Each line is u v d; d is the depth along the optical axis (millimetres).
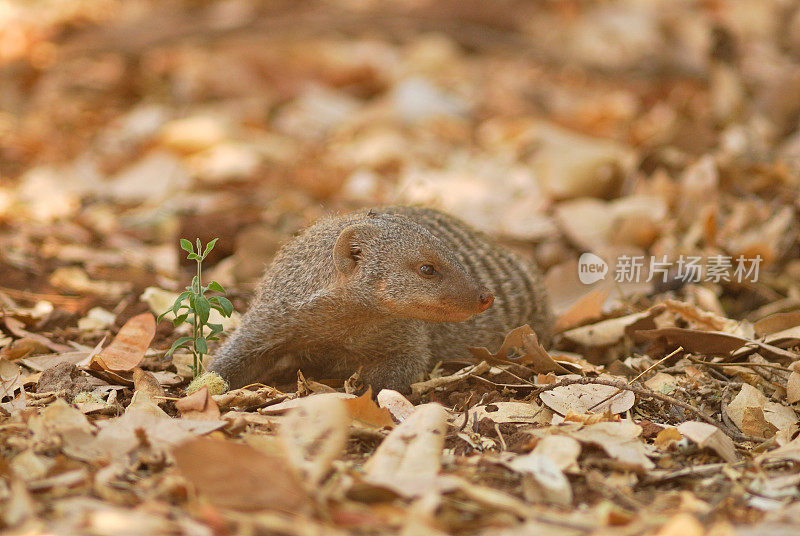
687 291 10445
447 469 5906
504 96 20141
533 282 9547
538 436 6453
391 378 7980
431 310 7406
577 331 9305
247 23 21797
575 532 4949
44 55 20297
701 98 17812
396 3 23984
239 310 10016
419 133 18219
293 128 18625
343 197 15055
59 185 15047
